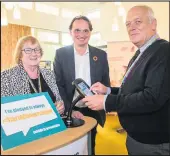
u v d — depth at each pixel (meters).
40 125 0.96
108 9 4.92
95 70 1.80
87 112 1.67
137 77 1.12
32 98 1.02
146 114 1.08
